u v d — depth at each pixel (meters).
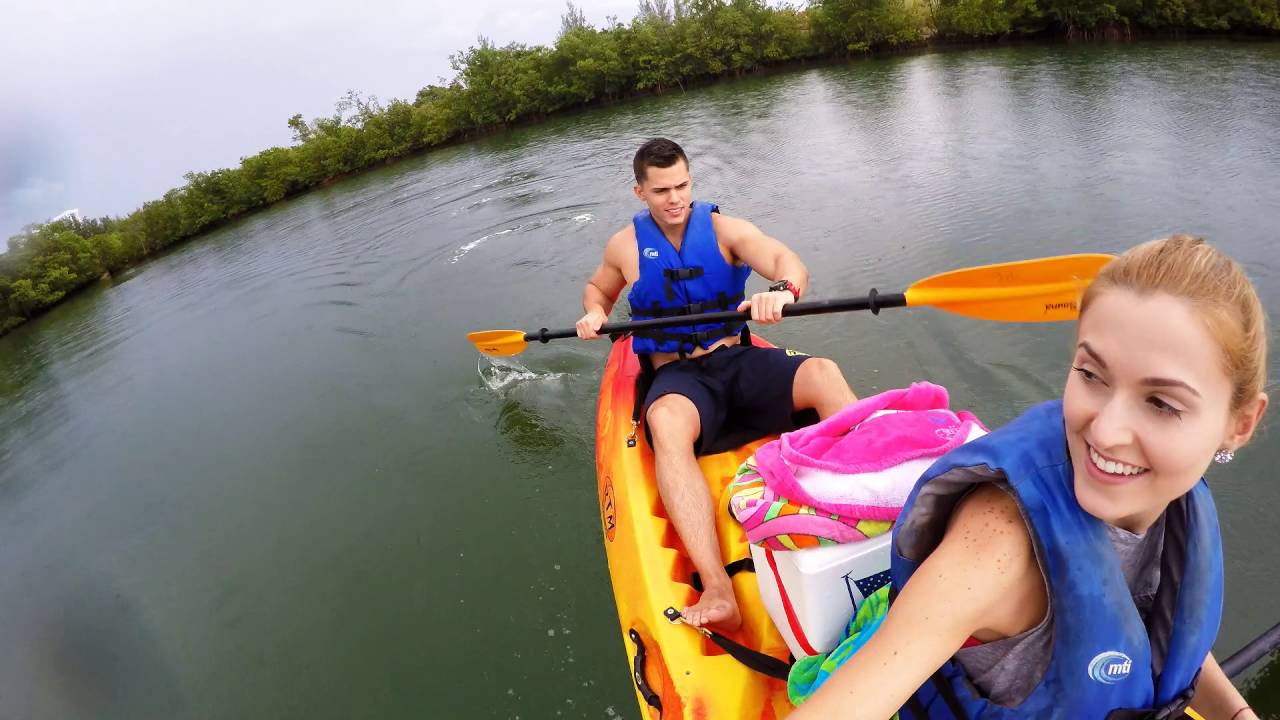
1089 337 0.82
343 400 5.40
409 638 3.14
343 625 3.31
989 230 5.56
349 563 3.69
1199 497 0.97
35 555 4.65
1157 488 0.82
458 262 7.85
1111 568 0.90
